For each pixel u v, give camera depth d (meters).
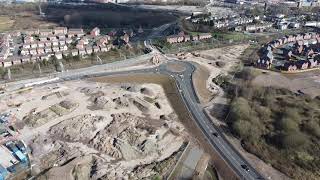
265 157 146.25
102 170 134.50
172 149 152.75
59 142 153.12
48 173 130.38
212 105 196.12
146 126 168.00
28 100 192.75
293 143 152.88
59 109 181.75
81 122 167.50
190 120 177.62
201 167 141.25
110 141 153.88
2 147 148.88
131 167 138.88
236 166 141.12
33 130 162.75
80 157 142.12
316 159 144.50
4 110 180.50
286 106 190.12
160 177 133.38
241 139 160.62
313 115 180.00
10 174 132.00
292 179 133.38
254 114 179.25
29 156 143.25
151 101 196.62
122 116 176.75
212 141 159.00
